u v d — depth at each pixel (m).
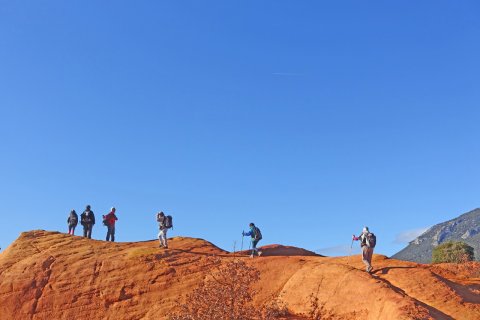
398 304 18.48
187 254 26.36
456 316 18.77
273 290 23.30
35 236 29.17
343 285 21.25
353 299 20.42
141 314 23.59
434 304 19.66
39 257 26.95
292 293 22.36
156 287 24.47
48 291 25.22
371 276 21.31
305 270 23.27
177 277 24.75
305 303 21.58
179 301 23.61
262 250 28.91
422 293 20.38
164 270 25.09
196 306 20.55
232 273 21.36
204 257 25.94
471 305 19.50
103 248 27.64
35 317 24.50
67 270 25.95
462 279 23.89
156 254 26.03
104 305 24.34
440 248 40.28
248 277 21.47
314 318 20.83
